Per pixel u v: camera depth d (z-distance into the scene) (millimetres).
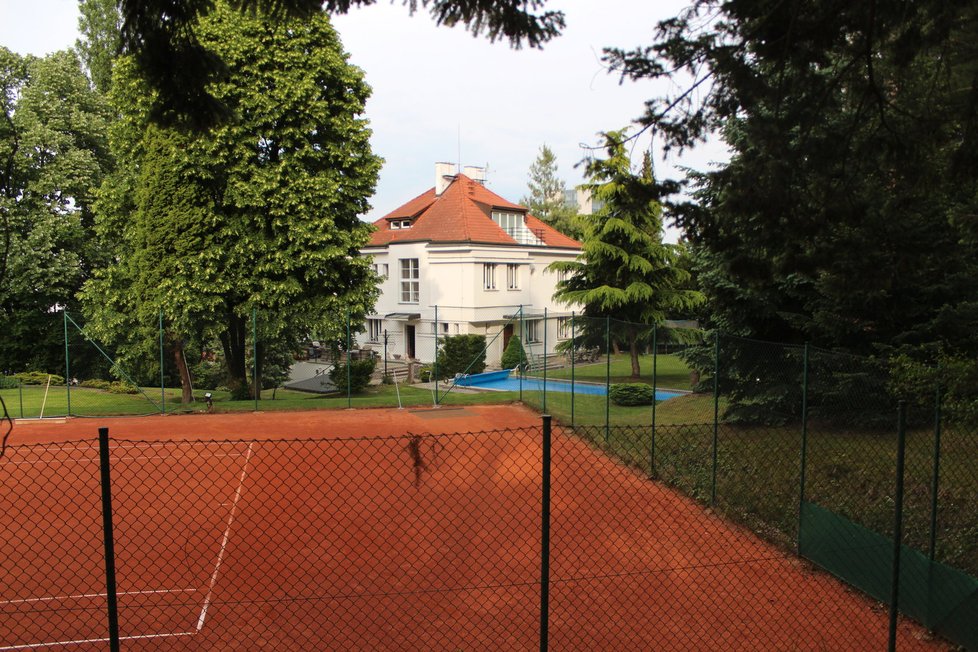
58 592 7926
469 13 7375
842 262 10586
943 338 12328
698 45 8258
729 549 9750
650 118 8633
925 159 9117
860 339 14031
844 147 8891
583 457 14328
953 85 9344
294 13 7184
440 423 19078
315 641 6969
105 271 24547
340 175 23719
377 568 8688
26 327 30688
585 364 33156
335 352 26344
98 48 35875
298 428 18203
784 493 11266
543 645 5234
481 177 51219
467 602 7859
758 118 8789
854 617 7828
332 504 10961
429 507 10906
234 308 22500
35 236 28344
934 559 8219
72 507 10797
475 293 36875
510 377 32812
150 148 21578
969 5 7781
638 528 10383
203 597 7887
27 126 28875
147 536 9625
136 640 6973
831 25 8008
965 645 7027
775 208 8828
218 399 24297
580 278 33625
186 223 21375
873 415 12633
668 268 32344
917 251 11227
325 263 23203
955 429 11445
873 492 10406
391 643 6945
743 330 15969
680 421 16703
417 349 39531
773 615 7785
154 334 23500
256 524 9953
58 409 20953
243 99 21219
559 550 9422
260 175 21734
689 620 7586
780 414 14789
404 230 44094
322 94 23219
